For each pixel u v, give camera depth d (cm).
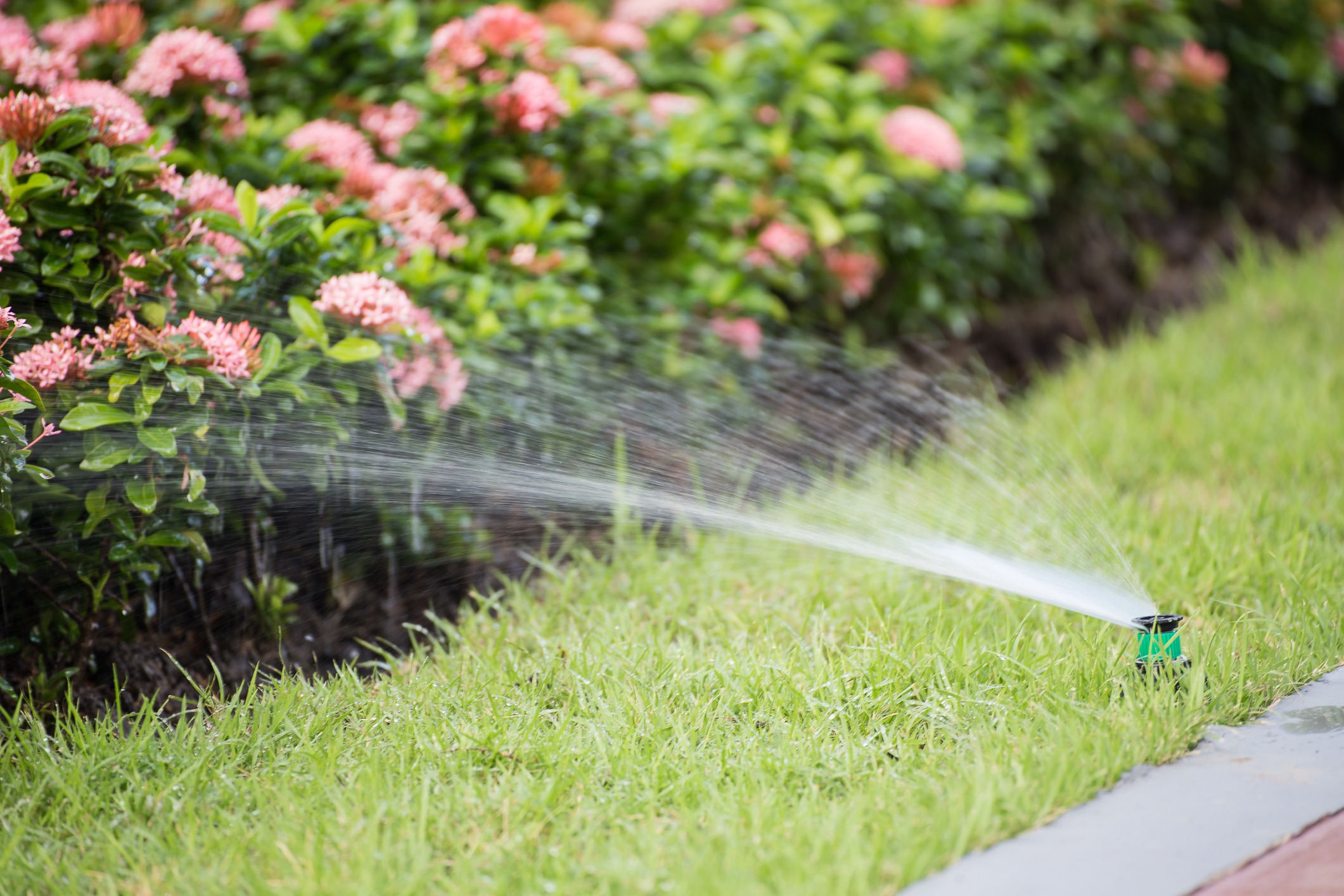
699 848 237
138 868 239
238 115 404
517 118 421
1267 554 365
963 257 576
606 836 247
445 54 423
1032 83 620
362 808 254
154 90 377
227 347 294
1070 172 660
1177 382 545
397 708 302
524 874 230
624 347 444
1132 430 492
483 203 433
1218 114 688
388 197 380
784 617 348
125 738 287
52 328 315
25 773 271
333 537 354
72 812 259
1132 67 662
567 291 413
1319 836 232
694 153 471
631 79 462
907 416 508
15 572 290
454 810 255
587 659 317
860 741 275
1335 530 385
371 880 228
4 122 304
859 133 533
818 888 220
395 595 365
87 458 289
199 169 371
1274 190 790
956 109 568
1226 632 319
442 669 324
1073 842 234
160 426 300
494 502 383
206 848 245
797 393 496
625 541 404
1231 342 593
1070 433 495
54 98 320
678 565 388
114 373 293
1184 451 468
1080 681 292
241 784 268
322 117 431
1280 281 674
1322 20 735
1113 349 619
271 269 340
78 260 306
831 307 527
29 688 305
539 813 253
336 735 287
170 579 333
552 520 402
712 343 466
